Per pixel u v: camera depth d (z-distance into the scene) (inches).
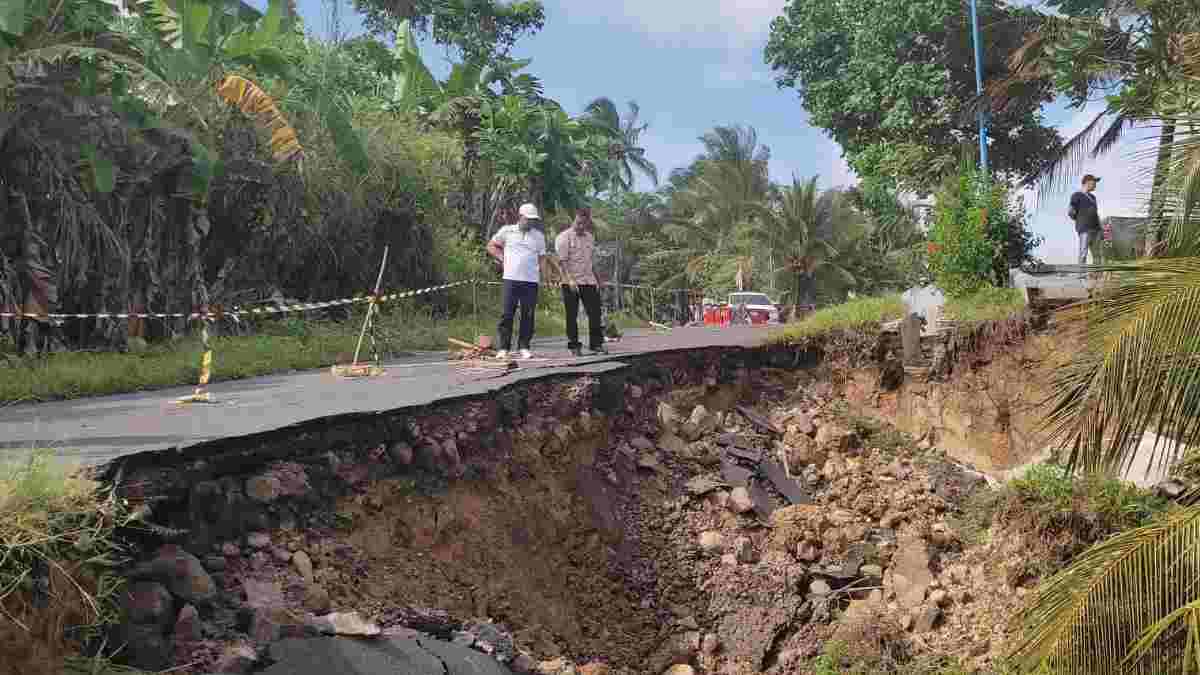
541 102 1168.8
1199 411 216.8
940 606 390.0
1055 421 233.8
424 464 285.6
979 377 506.9
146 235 509.0
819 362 564.1
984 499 441.7
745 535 412.5
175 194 519.8
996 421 497.4
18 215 439.5
